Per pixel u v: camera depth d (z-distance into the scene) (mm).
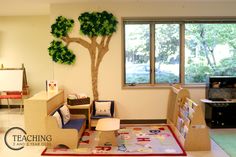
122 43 5121
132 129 4812
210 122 4852
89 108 4703
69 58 5051
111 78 5152
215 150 3775
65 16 5043
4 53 6676
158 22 5160
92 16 4980
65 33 5043
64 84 5176
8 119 5613
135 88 5168
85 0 4770
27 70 6719
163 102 5199
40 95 4367
